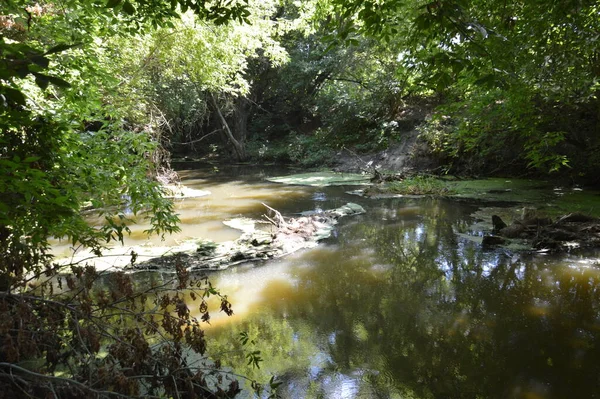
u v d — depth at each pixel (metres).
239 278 6.98
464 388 3.93
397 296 6.18
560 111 8.63
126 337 3.13
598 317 5.31
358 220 11.12
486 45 4.88
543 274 6.88
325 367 4.31
